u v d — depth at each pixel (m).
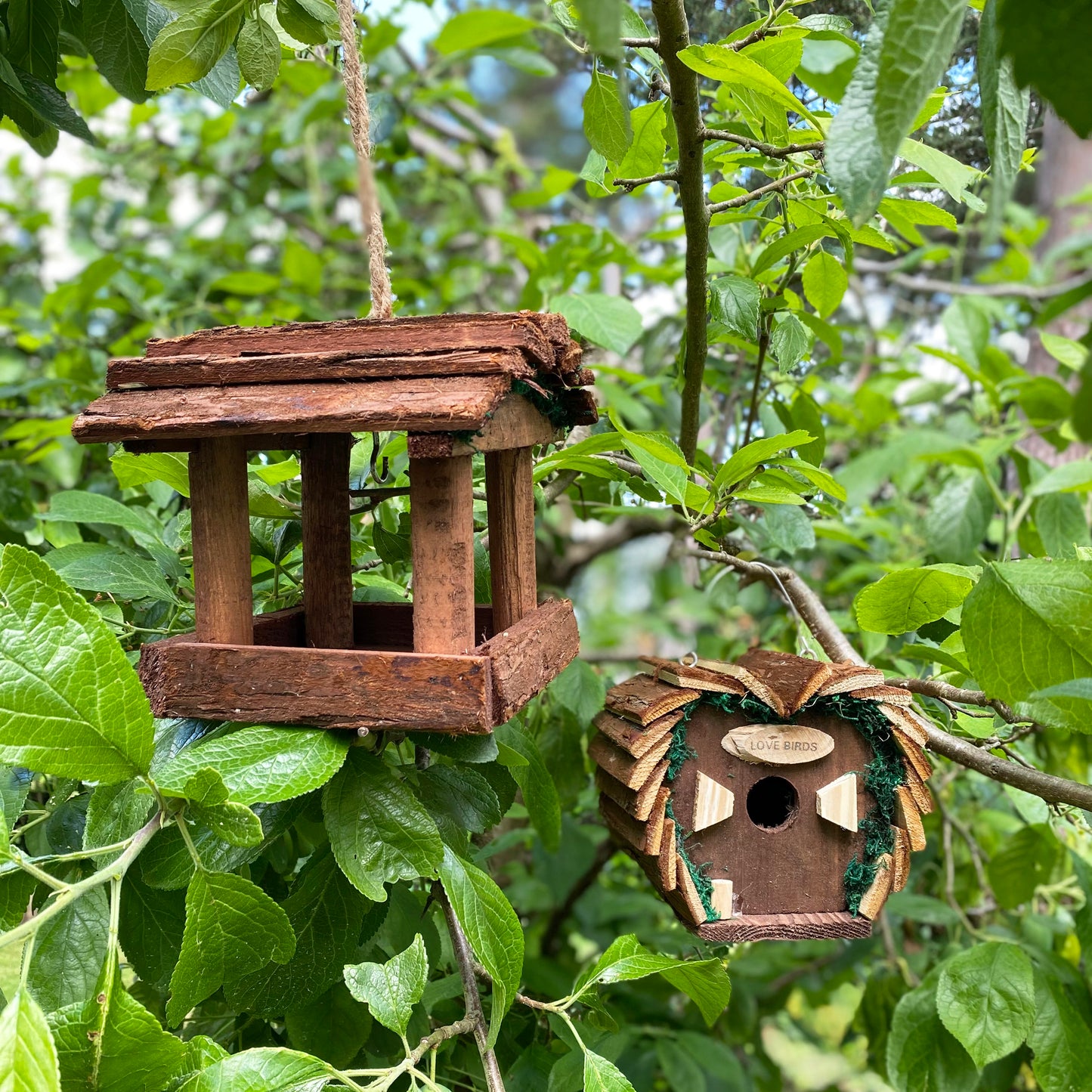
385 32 1.10
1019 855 0.84
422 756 0.57
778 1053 1.55
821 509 0.80
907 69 0.38
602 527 1.40
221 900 0.45
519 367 0.48
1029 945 0.76
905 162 0.74
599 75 0.57
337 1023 0.57
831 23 0.61
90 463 1.06
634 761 0.59
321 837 0.69
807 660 0.64
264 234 1.77
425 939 0.66
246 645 0.51
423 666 0.47
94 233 1.64
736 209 0.73
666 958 0.54
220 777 0.43
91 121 1.48
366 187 0.53
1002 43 0.34
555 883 1.01
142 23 0.61
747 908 0.62
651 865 0.61
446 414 0.44
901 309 1.50
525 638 0.52
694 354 0.70
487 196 1.57
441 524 0.48
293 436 0.57
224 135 1.35
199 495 0.51
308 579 0.59
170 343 0.50
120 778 0.44
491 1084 0.49
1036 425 0.96
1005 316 1.10
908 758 0.60
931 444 1.01
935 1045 0.72
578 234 1.06
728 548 0.84
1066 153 1.31
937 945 1.04
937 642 0.69
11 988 0.48
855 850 0.62
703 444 0.94
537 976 0.89
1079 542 0.89
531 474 0.58
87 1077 0.43
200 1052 0.45
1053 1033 0.70
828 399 1.24
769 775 0.61
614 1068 0.49
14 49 0.63
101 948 0.48
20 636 0.43
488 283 1.54
